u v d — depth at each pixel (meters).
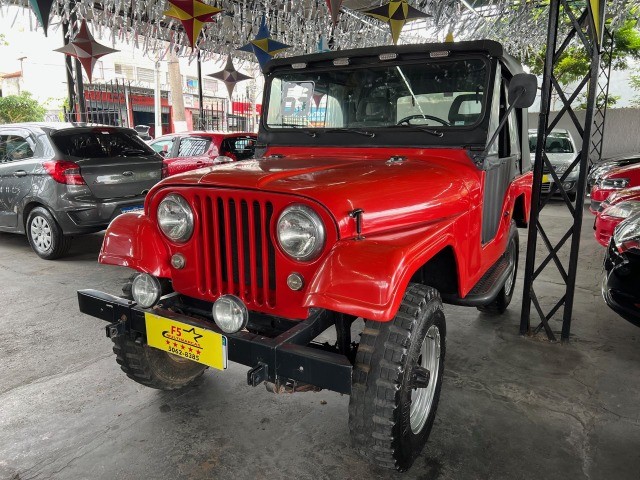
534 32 9.98
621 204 5.50
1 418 2.75
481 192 2.79
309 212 1.95
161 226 2.35
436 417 2.75
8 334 3.86
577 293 4.90
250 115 18.22
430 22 8.56
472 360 3.44
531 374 3.25
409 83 2.90
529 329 3.92
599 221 5.72
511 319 4.21
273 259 2.12
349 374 1.83
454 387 3.07
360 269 1.82
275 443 2.53
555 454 2.44
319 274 1.89
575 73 14.84
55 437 2.58
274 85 3.28
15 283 5.09
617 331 3.95
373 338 1.99
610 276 3.53
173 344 2.21
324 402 2.90
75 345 3.67
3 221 6.32
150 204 2.42
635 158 9.33
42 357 3.48
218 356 2.06
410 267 1.88
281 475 2.30
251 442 2.54
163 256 2.41
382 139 2.94
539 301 4.67
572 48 14.00
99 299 2.44
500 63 2.83
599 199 7.50
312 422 2.71
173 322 2.18
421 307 2.06
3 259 6.02
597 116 15.62
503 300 4.11
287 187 2.00
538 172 3.69
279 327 2.23
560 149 11.50
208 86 24.91
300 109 3.18
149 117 20.64
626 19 9.82
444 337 2.43
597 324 4.10
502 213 3.48
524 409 2.83
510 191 3.67
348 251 1.89
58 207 5.64
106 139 6.15
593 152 15.82
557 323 4.12
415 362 2.01
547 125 3.63
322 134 3.11
